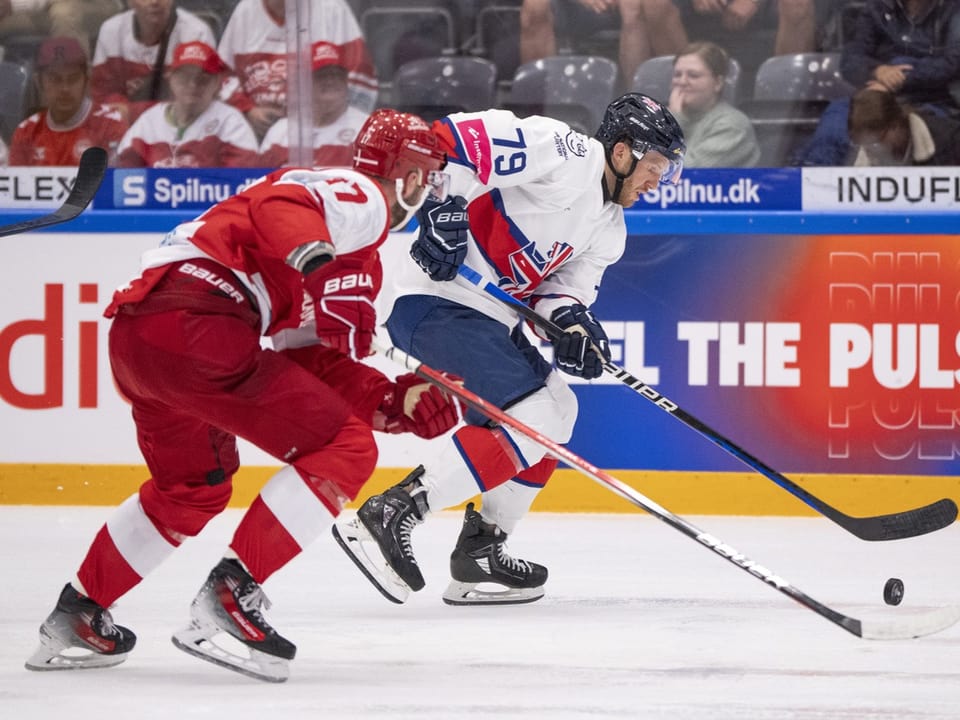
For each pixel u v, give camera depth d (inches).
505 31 570.9
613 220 373.4
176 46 567.5
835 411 542.3
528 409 350.6
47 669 290.2
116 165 570.3
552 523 521.7
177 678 283.4
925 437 539.2
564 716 253.1
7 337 559.8
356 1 569.6
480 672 290.5
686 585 402.6
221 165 571.8
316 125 572.4
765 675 288.4
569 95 571.8
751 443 545.6
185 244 272.4
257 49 569.3
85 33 570.3
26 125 571.5
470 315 362.6
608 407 549.0
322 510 270.1
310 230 256.7
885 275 542.3
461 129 348.8
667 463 547.5
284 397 268.5
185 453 283.1
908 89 553.0
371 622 346.6
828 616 288.7
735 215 546.6
